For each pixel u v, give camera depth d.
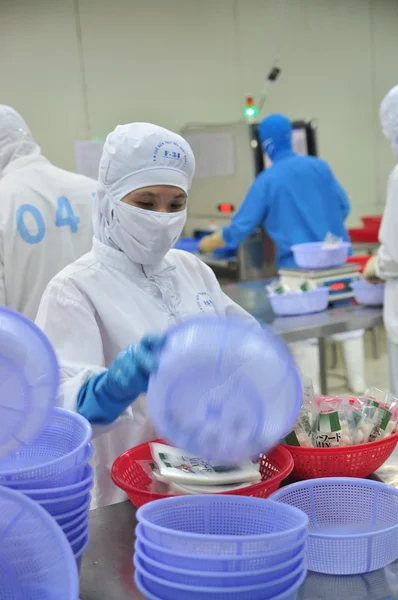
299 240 3.91
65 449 1.11
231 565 0.84
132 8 5.14
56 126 5.01
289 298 2.92
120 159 1.52
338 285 3.09
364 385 4.21
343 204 4.14
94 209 1.64
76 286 1.55
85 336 1.51
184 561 0.84
